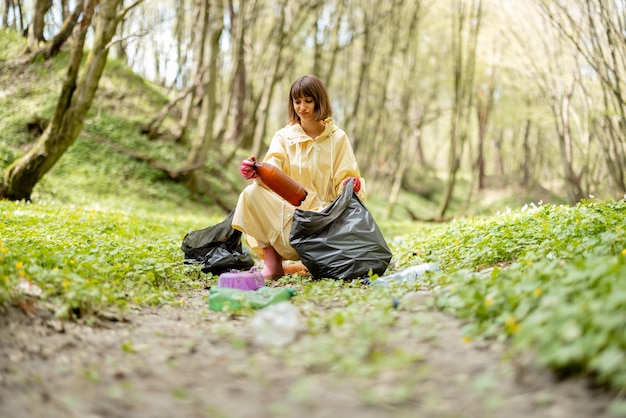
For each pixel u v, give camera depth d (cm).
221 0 1728
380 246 536
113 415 231
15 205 1039
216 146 2353
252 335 333
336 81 3941
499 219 763
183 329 358
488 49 2795
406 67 3156
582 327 234
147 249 638
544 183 4422
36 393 248
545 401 221
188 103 2092
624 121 1418
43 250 489
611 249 398
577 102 2447
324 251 531
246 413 230
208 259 592
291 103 590
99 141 1845
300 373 268
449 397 233
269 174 530
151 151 1947
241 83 2575
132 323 372
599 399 216
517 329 264
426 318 323
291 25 2256
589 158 2375
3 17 2238
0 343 296
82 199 1473
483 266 538
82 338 329
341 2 2558
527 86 2852
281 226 562
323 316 355
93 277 438
